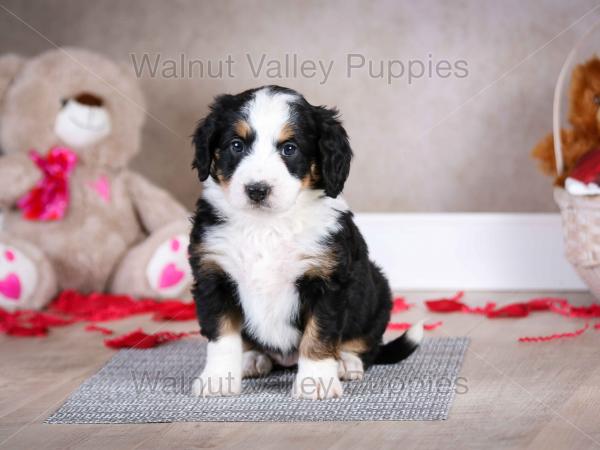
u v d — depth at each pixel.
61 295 3.45
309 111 2.23
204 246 2.24
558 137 3.10
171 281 3.53
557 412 2.08
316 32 3.93
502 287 3.88
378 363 2.55
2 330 3.07
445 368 2.51
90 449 1.86
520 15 3.82
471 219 3.87
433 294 3.79
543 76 3.83
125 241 3.63
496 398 2.20
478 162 3.91
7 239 3.33
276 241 2.20
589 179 2.92
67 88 3.50
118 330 3.12
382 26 3.89
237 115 2.19
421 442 1.87
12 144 3.51
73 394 2.27
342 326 2.23
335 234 2.22
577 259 3.02
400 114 3.92
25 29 4.04
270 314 2.26
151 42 4.02
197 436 1.92
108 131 3.59
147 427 1.99
